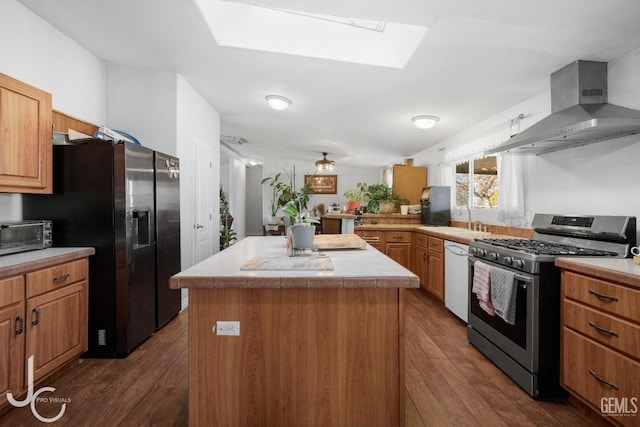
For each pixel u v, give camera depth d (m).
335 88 3.11
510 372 2.03
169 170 2.82
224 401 1.36
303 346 1.37
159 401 1.75
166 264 2.79
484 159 3.81
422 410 1.71
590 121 1.84
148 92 2.96
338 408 1.38
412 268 4.27
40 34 2.22
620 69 2.18
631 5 1.65
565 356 1.76
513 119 3.26
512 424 1.60
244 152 7.44
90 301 2.23
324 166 6.71
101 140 2.28
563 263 1.75
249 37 2.45
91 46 2.59
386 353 1.38
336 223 4.86
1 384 1.55
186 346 2.44
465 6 1.74
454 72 2.58
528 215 2.95
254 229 10.40
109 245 2.23
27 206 2.24
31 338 1.70
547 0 1.65
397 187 5.27
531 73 2.52
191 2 1.97
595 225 2.10
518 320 1.95
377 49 2.56
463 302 2.86
